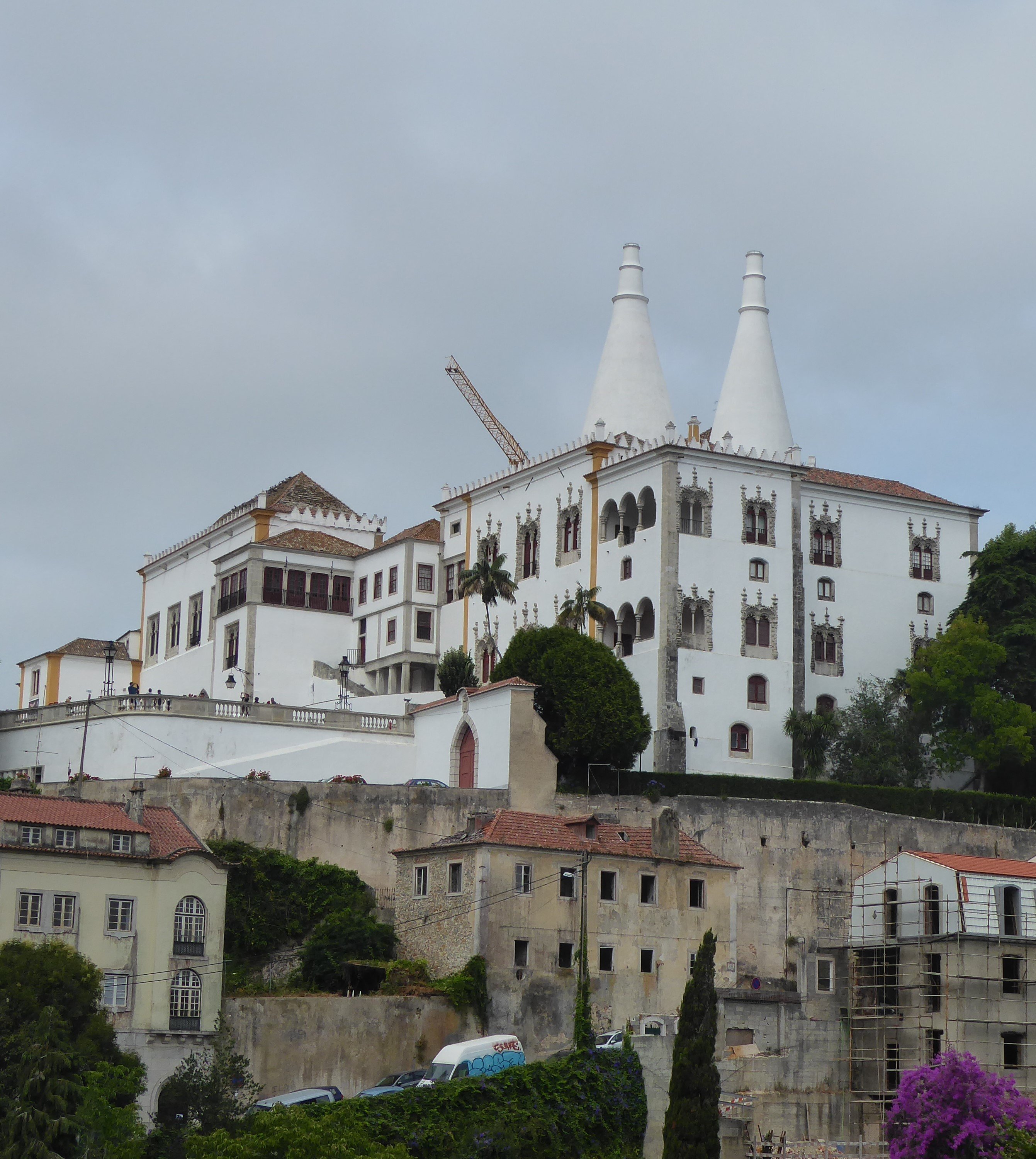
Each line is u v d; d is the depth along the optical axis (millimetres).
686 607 121438
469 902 94562
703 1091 82688
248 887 98312
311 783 103312
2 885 85125
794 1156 86688
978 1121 82500
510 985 93688
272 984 95875
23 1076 75000
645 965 97312
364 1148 72000
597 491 128500
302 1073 88250
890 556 131375
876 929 102750
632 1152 84688
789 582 125250
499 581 131000
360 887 100812
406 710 123000
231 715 113812
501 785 107938
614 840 99000
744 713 121938
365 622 145125
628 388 139500
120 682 158500
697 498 123250
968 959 96500
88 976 83562
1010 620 125500
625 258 142250
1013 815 118562
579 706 111438
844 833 111188
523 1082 83750
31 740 116250
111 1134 76875
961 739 122500
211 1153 70188
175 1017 86812
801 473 127062
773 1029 96000
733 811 109688
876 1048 96750
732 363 138000
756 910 108438
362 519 152375
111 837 88062
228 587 146625
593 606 122938
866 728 122438
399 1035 90375
